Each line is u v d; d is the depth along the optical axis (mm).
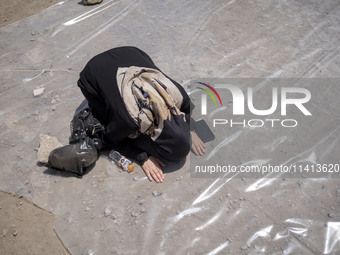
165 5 5051
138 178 3238
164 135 2982
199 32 4609
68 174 3295
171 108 2973
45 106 3900
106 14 4992
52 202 3115
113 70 3217
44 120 3766
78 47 4555
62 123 3715
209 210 3006
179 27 4703
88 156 3193
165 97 2961
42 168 3363
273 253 2729
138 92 2979
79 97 3959
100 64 3316
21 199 3152
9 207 3096
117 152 3320
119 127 3053
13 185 3254
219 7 4949
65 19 4969
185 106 3277
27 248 2826
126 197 3117
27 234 2910
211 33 4586
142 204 3066
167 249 2793
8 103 3975
